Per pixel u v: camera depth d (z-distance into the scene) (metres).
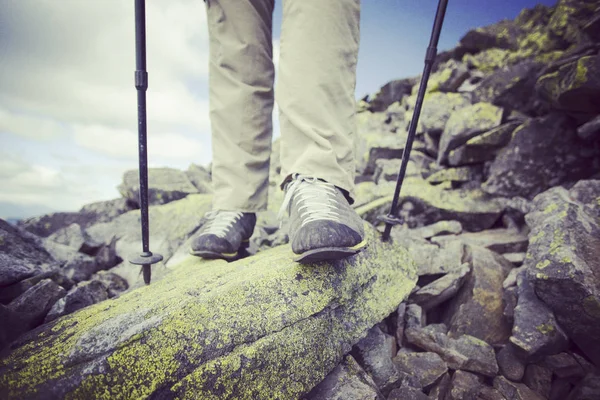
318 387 1.11
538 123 2.57
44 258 1.80
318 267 1.24
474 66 4.41
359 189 3.39
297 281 1.18
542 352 1.35
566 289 1.33
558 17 3.72
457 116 3.21
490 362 1.37
